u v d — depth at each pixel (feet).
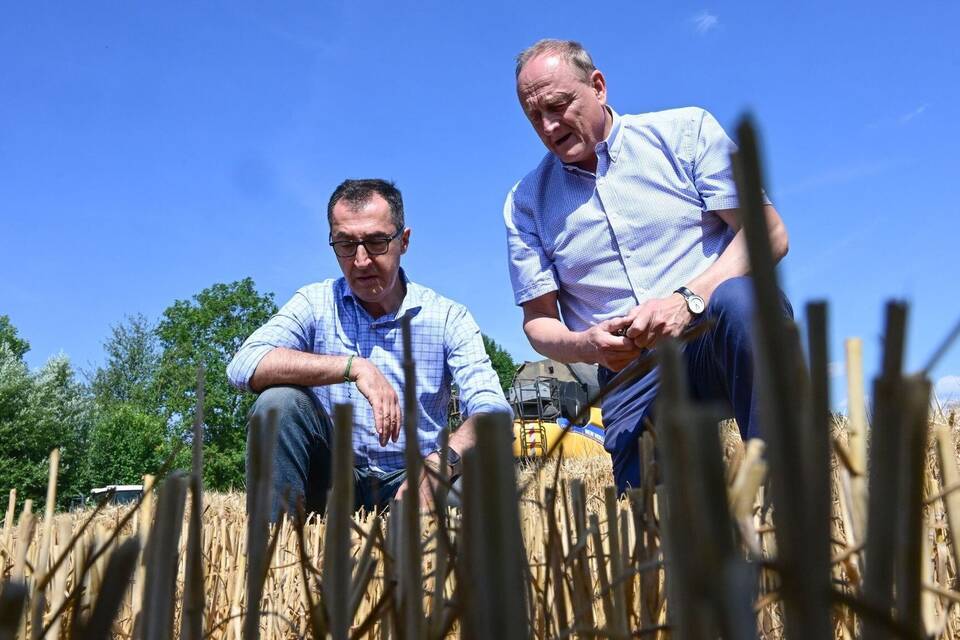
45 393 119.85
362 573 2.75
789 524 1.17
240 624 5.62
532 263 12.72
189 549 2.38
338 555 2.12
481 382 12.60
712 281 10.21
